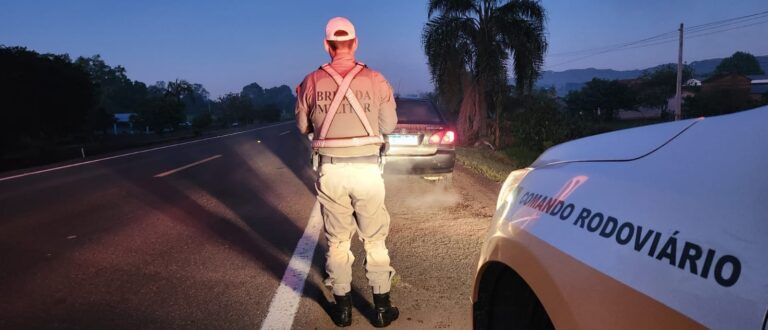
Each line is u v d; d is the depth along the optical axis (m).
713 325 1.17
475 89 19.16
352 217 3.42
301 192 8.29
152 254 5.00
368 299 3.91
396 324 3.48
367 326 3.47
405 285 4.15
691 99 40.56
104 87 101.50
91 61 103.19
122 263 4.74
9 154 25.58
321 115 3.20
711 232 1.27
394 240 5.38
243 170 11.34
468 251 4.98
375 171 3.28
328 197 3.30
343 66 3.24
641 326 1.34
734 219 1.24
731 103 39.38
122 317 3.61
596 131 20.20
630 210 1.52
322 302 3.86
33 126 26.61
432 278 4.29
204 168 11.82
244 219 6.44
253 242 5.39
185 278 4.35
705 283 1.22
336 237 3.40
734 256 1.19
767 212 1.20
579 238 1.64
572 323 1.55
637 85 59.56
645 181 1.56
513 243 1.96
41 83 26.84
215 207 7.18
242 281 4.27
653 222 1.43
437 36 18.59
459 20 18.56
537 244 1.81
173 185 9.22
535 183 2.12
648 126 1.95
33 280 4.31
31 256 4.96
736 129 1.46
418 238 5.44
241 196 8.00
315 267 4.60
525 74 18.84
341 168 3.21
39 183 10.02
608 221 1.57
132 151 18.81
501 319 2.22
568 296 1.59
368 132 3.20
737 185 1.30
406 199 7.49
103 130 49.38
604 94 53.22
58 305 3.81
